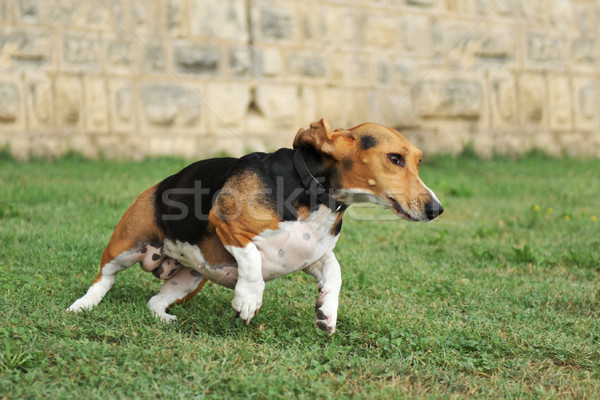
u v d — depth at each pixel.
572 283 7.68
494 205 13.05
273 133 17.64
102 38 16.09
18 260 7.44
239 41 17.22
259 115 17.56
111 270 5.95
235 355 4.93
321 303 5.22
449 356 5.28
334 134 4.83
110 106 16.23
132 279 6.97
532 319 6.34
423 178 15.84
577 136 21.52
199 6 16.78
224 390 4.41
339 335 5.57
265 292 6.84
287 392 4.36
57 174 13.75
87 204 10.92
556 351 5.52
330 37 18.05
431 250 9.26
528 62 20.62
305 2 17.72
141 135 16.55
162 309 5.90
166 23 16.55
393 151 4.81
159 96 16.58
